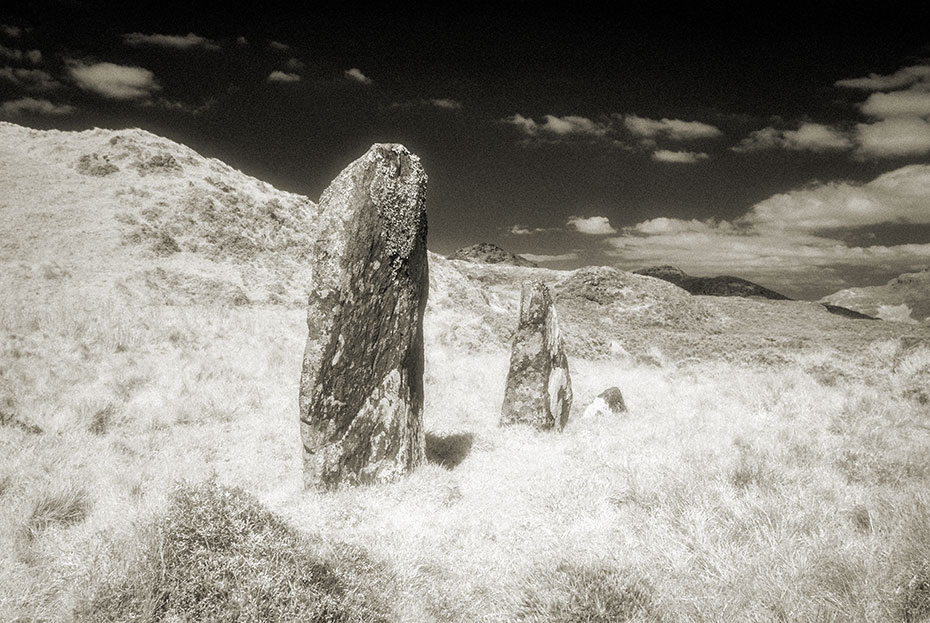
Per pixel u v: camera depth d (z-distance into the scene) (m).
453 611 4.53
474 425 11.25
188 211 32.50
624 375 18.98
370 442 7.44
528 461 8.67
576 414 12.78
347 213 7.21
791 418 10.34
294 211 39.16
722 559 4.71
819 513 5.41
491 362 19.22
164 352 15.30
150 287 24.17
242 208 35.69
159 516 4.59
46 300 20.12
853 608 3.85
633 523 5.84
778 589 4.18
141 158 37.12
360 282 7.30
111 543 4.66
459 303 35.34
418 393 8.27
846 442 8.31
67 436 8.77
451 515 6.50
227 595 3.88
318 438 7.06
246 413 11.03
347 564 4.66
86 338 15.36
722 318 59.44
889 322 58.62
